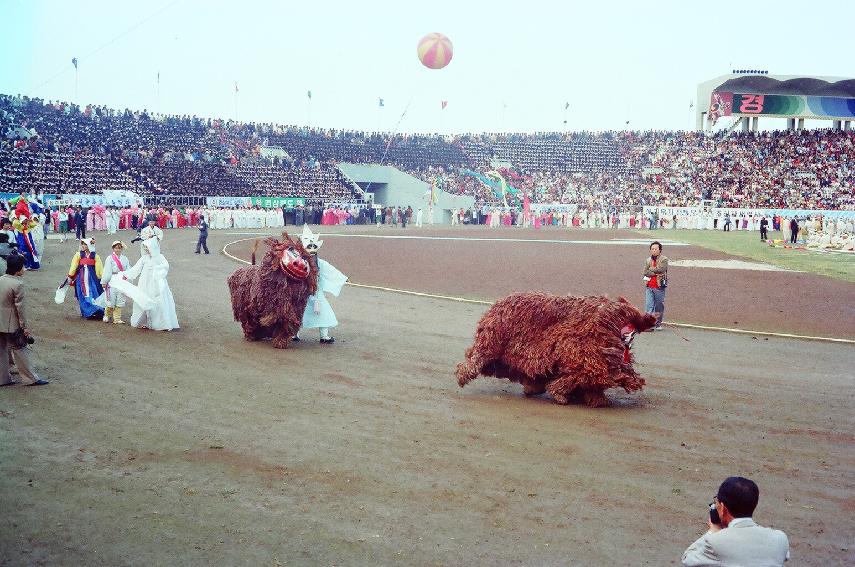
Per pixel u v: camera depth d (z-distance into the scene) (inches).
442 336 603.2
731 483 177.3
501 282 964.6
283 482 283.3
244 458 307.6
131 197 2143.2
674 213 2994.6
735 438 350.6
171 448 317.1
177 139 2783.0
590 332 396.2
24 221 970.1
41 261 1100.5
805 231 1903.3
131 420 354.0
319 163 3083.2
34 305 673.6
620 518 259.1
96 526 241.4
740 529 171.9
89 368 453.1
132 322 589.0
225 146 2876.5
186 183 2508.6
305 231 543.2
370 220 2933.1
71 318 617.6
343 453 317.1
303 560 222.8
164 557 222.1
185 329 597.6
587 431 357.4
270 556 224.8
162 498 265.0
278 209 2637.8
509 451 325.7
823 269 1200.2
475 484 286.4
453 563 224.1
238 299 549.0
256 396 405.4
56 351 493.4
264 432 342.6
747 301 832.3
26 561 216.8
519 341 410.0
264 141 3090.6
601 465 310.5
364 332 613.9
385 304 778.8
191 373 453.1
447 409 391.2
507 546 236.1
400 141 3533.5
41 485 272.7
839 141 3265.3
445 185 3262.8
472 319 692.7
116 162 2395.4
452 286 926.4
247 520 249.3
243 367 474.9
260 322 534.0
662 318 698.2
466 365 417.7
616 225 3019.2
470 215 3090.6
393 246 1593.3
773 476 302.0
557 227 2997.0
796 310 773.3
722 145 3398.1
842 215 2763.3
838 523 259.4
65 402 379.9
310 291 540.7
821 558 233.9
